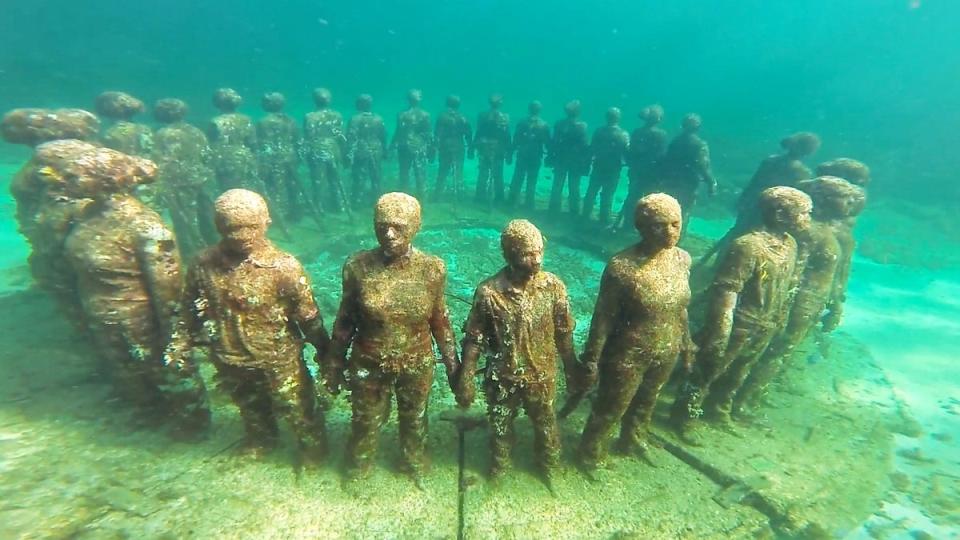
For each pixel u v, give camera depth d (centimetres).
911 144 2380
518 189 1336
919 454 569
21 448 470
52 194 452
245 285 390
